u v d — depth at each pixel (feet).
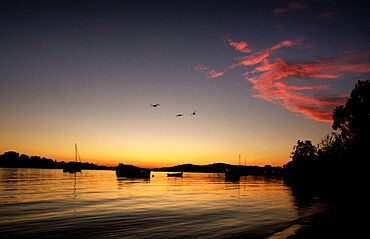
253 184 362.53
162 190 246.68
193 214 115.03
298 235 75.15
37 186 268.62
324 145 325.42
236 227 89.40
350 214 108.37
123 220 100.94
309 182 362.94
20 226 90.33
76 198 172.14
